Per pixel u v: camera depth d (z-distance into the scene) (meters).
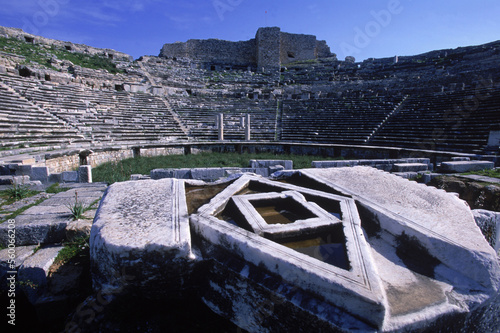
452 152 13.60
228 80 37.12
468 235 2.66
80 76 25.30
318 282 2.01
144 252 2.32
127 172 11.60
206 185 4.09
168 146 18.80
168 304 2.68
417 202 3.35
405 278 2.43
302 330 2.04
